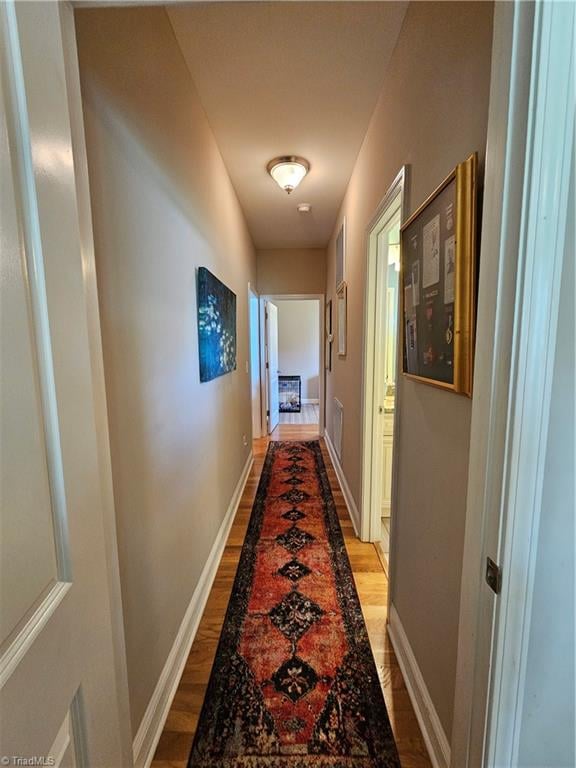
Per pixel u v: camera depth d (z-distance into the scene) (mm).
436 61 1056
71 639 527
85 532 571
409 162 1323
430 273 1070
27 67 462
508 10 537
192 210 1674
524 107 523
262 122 2039
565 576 611
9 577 407
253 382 4777
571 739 653
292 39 1471
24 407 441
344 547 2234
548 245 537
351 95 1812
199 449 1744
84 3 656
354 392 2596
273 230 4031
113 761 662
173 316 1398
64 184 544
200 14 1347
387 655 1445
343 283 3047
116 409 952
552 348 559
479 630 666
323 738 1145
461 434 918
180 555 1441
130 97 1054
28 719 430
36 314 474
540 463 580
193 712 1229
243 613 1684
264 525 2521
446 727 1009
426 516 1173
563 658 633
